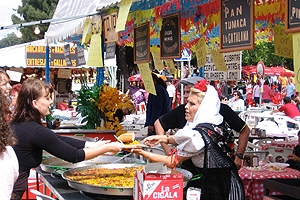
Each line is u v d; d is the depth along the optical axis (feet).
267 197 10.03
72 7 22.07
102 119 18.76
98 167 11.82
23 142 10.30
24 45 41.19
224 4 11.53
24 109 10.54
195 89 10.51
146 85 16.98
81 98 18.76
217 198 9.93
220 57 23.54
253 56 90.27
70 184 10.01
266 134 26.37
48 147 10.37
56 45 39.63
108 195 9.38
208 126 10.14
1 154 7.29
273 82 88.53
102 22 18.25
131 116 31.83
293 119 34.19
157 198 8.02
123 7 12.50
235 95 50.90
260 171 14.56
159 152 17.60
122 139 11.53
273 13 17.13
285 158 20.56
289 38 18.21
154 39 28.30
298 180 9.98
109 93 18.35
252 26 10.37
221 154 10.04
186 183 9.22
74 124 24.85
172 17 16.25
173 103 38.37
